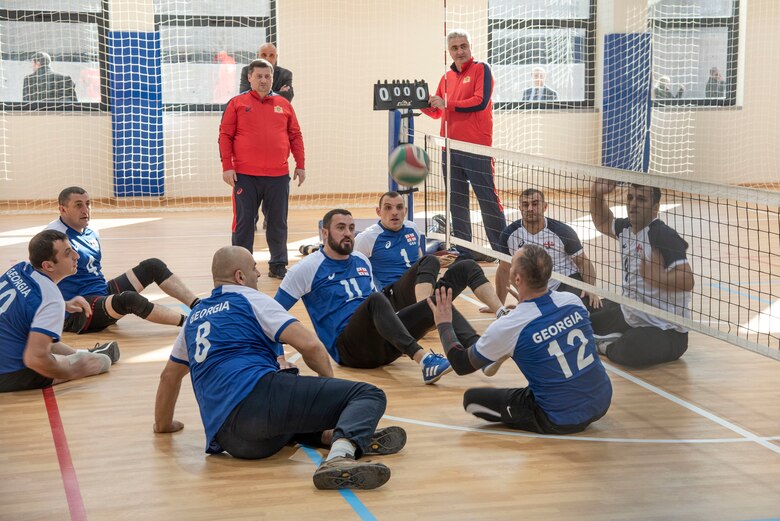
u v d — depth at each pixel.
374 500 2.93
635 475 3.15
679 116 13.16
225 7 11.81
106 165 11.69
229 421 3.19
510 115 12.70
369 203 11.95
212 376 3.24
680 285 4.66
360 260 4.83
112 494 3.01
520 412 3.59
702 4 13.01
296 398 3.15
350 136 12.35
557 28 12.71
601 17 12.62
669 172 13.31
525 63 12.72
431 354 4.32
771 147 13.48
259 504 2.90
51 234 4.15
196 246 8.47
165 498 2.97
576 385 3.50
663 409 3.95
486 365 3.62
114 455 3.39
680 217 10.22
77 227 5.45
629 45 12.45
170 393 3.53
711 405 4.02
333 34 12.09
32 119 11.38
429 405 4.02
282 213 7.20
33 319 4.12
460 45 7.59
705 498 2.94
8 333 4.20
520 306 3.54
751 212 10.70
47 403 4.07
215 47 11.84
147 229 9.59
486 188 7.62
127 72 11.45
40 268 4.17
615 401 4.08
